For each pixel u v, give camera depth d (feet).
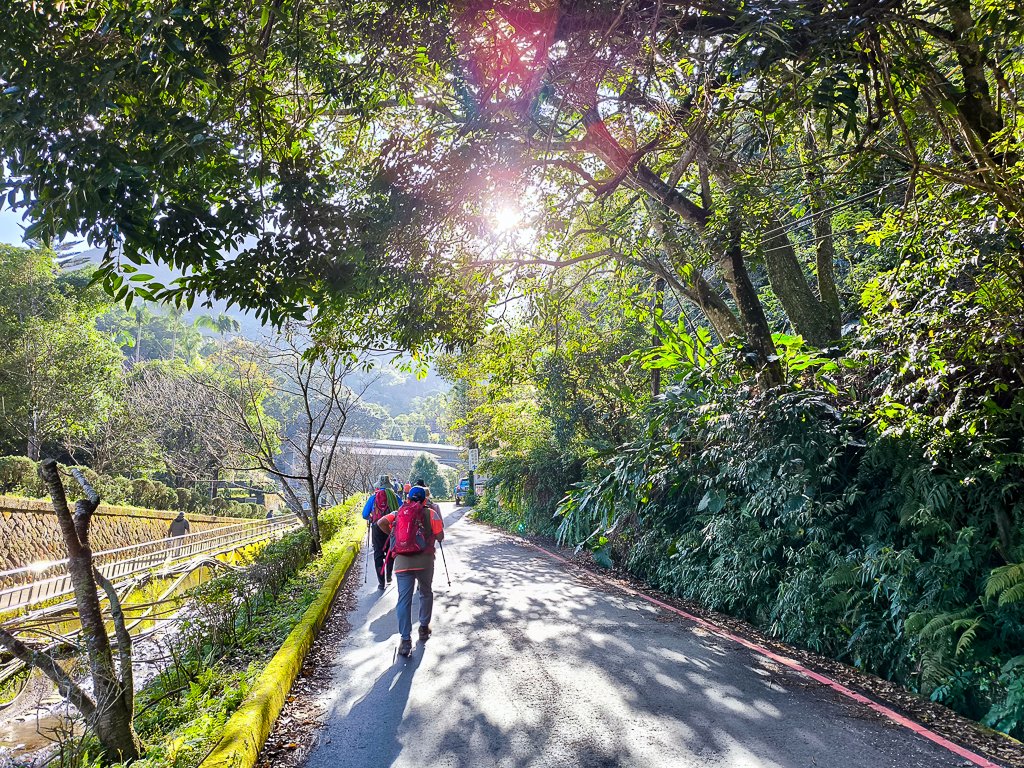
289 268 15.62
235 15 14.14
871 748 13.70
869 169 20.01
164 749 11.32
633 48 15.99
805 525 23.31
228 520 98.99
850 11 13.20
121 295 13.96
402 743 13.80
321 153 17.80
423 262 21.29
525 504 63.26
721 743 13.73
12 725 18.38
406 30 15.49
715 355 28.35
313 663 20.06
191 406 70.74
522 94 16.71
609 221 31.42
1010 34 15.85
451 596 30.22
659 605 29.22
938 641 17.46
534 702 16.10
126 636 12.42
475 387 62.85
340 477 94.22
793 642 22.82
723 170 24.93
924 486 19.48
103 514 59.11
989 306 19.08
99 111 12.03
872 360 23.63
